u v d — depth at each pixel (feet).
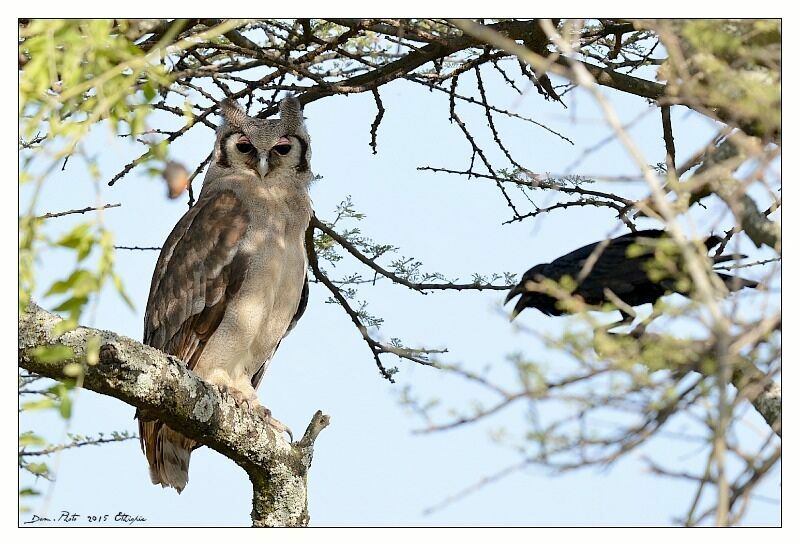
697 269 17.37
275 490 36.50
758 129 22.15
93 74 19.69
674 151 39.55
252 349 46.39
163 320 46.09
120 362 30.71
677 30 24.38
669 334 20.18
